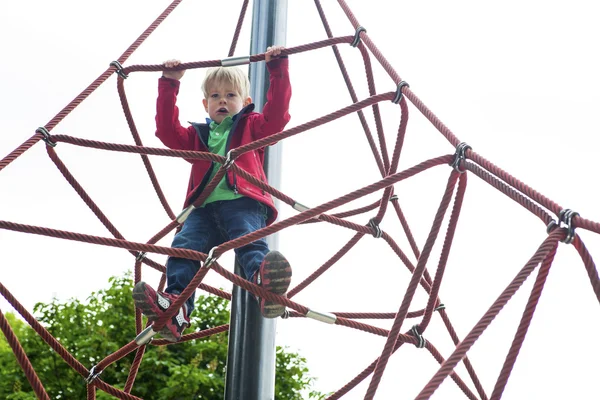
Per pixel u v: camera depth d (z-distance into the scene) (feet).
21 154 15.70
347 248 21.26
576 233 10.82
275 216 16.43
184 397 39.96
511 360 11.13
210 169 16.14
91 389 17.79
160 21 19.20
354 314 21.07
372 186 13.29
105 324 42.22
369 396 12.60
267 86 19.54
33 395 39.60
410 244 21.09
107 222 19.24
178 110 17.21
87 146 15.90
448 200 13.28
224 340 43.45
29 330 42.04
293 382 44.04
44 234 14.05
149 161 21.59
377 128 19.57
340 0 17.88
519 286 10.75
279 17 20.51
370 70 18.53
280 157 18.75
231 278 13.74
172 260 15.29
